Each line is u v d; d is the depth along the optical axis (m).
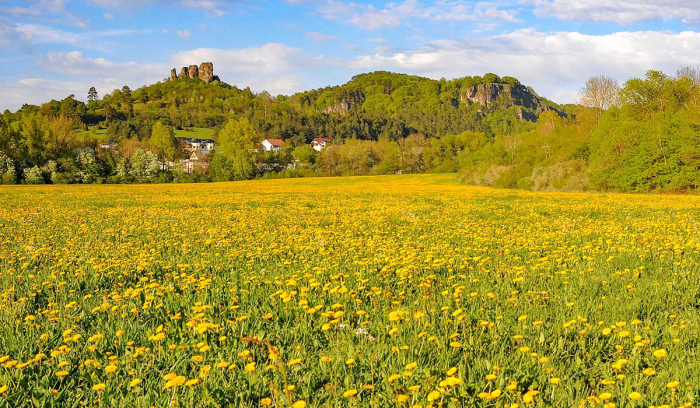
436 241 11.70
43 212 21.77
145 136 190.62
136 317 5.80
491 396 3.47
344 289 6.02
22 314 5.93
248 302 6.29
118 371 4.13
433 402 3.58
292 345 4.80
